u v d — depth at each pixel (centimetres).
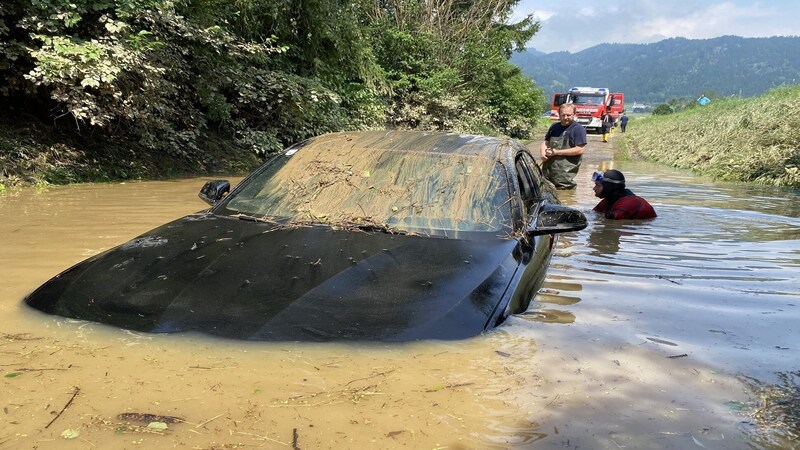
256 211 350
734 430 182
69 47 738
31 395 186
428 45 2300
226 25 1130
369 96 1650
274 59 1294
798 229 617
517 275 296
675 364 233
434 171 367
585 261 432
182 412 178
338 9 1477
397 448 164
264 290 250
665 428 181
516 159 413
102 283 265
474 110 2680
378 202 345
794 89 2117
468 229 330
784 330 282
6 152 766
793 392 211
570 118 905
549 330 259
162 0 902
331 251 288
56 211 585
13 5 757
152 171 930
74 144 870
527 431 176
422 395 195
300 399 189
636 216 663
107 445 160
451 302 250
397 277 266
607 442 171
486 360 222
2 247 422
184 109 1069
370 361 214
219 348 217
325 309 239
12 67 784
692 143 1866
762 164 1262
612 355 238
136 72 840
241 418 176
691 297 336
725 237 561
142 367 206
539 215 368
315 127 1323
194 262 277
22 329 237
